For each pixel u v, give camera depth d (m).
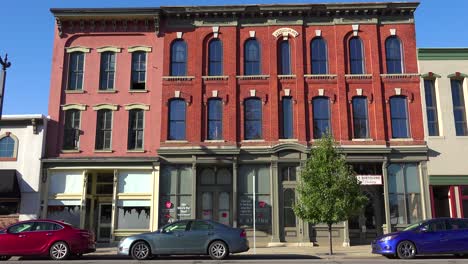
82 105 26.02
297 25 26.50
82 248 16.97
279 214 24.42
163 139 25.41
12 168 24.94
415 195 24.64
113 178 25.75
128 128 25.78
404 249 16.44
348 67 26.00
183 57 26.64
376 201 24.97
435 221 16.91
